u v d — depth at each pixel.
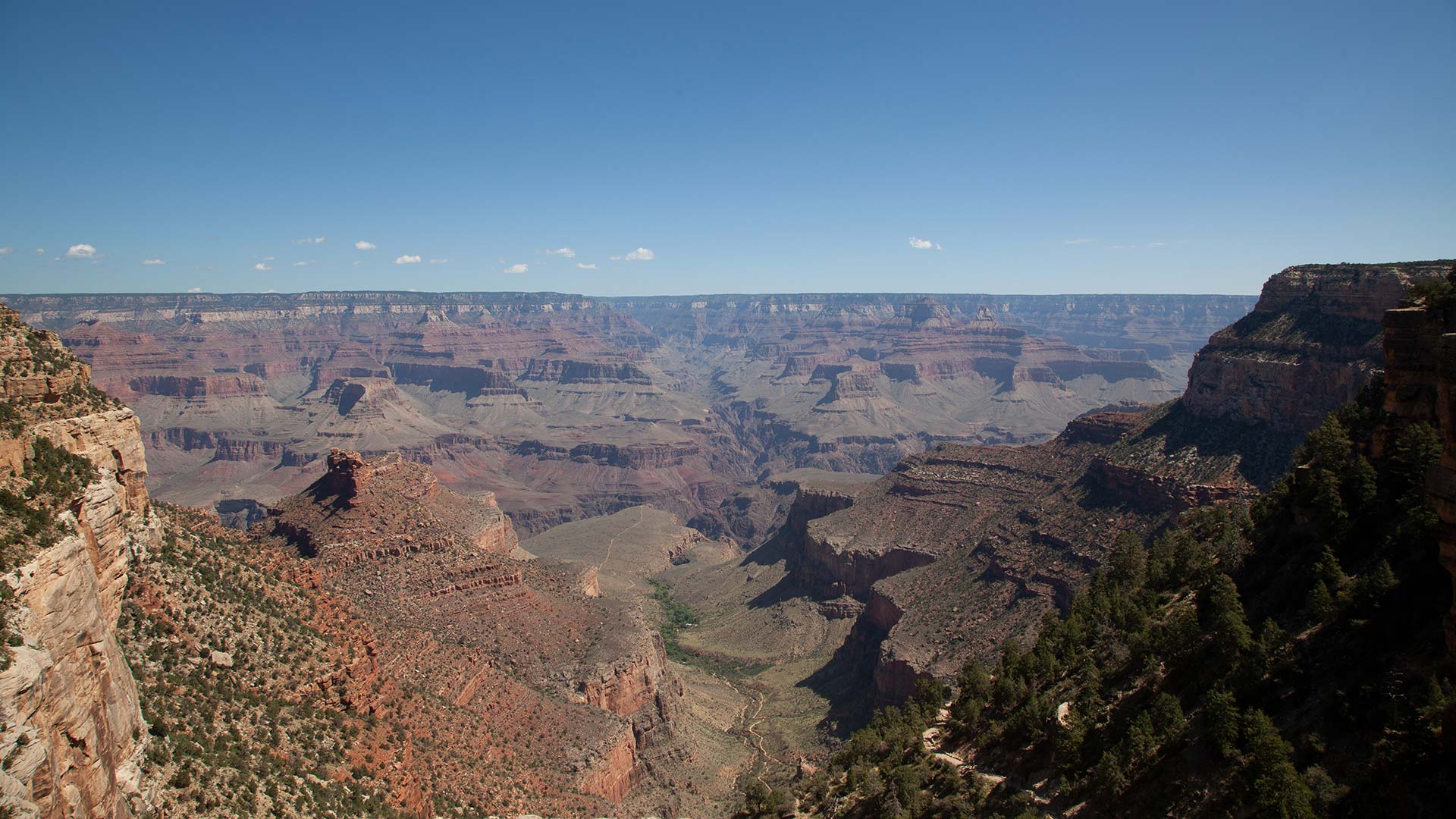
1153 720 48.34
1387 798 33.78
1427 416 49.41
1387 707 37.31
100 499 42.81
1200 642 51.19
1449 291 49.41
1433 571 41.22
